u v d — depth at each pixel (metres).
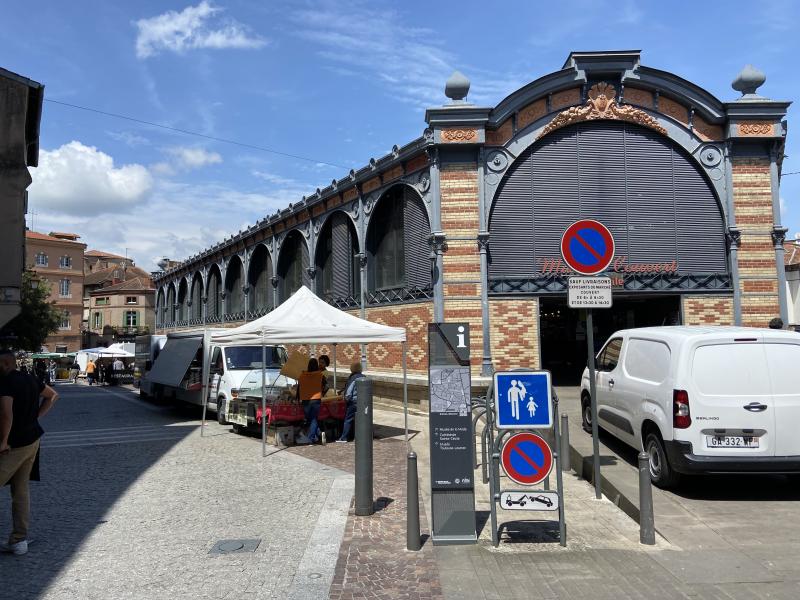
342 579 4.81
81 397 24.89
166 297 37.31
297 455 10.13
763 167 13.84
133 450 11.02
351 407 11.42
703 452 6.72
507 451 5.56
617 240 13.48
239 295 25.77
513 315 13.23
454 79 13.45
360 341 10.98
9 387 5.56
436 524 5.62
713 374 6.83
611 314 16.59
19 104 11.13
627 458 8.48
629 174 13.65
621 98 13.59
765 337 6.91
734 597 4.41
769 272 13.61
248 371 14.45
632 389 8.02
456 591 4.56
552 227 13.48
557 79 13.45
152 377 18.83
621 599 4.39
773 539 5.61
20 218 10.97
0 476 5.40
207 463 9.61
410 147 14.06
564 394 14.02
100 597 4.55
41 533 6.15
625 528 6.00
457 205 13.34
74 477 8.78
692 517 6.22
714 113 13.69
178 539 5.88
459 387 5.72
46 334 35.88
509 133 13.52
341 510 6.75
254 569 5.06
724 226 13.72
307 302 11.92
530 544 5.56
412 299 14.31
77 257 63.31
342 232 17.70
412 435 11.84
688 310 13.50
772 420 6.68
